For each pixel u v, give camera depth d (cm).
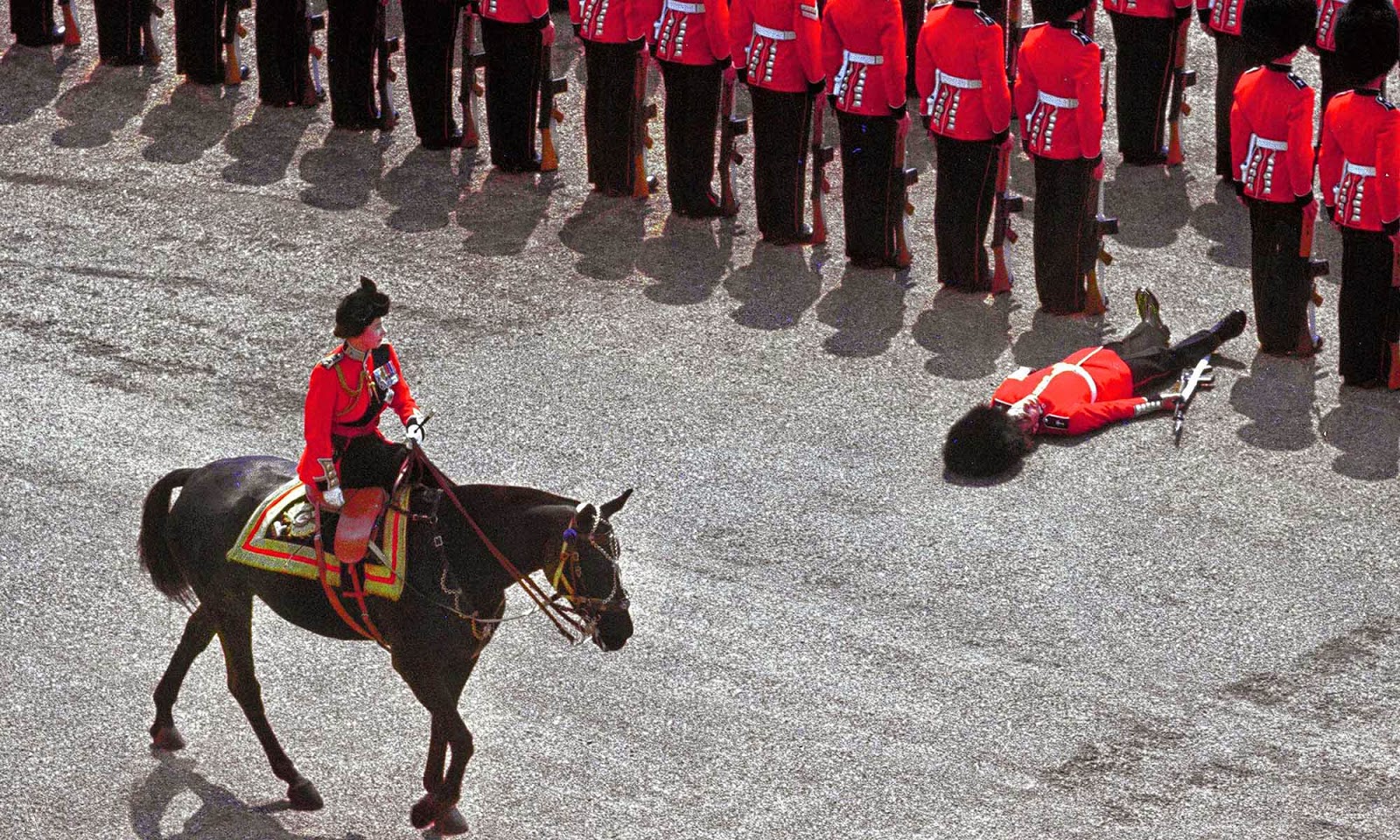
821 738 3159
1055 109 4422
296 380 4419
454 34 5481
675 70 5000
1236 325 4353
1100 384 4178
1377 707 3219
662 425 4188
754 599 3550
